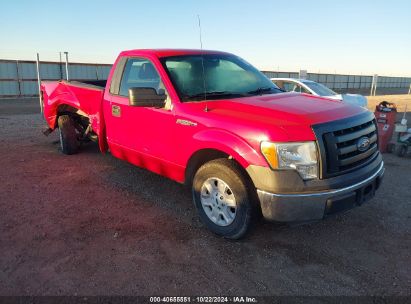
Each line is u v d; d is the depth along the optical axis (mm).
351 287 3074
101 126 5645
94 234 3959
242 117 3553
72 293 2959
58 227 4117
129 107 4844
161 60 4566
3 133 9898
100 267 3328
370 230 4109
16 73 27172
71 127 7148
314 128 3277
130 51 5129
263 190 3307
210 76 4617
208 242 3812
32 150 7734
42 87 7605
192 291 3008
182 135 4059
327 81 51312
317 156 3258
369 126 3842
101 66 31891
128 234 3967
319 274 3262
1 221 4250
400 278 3203
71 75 30109
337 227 4172
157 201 4918
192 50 5039
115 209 4641
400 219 4398
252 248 3697
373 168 3754
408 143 7504
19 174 6035
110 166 6484
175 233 4004
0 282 3096
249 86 4746
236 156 3455
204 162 4176
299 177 3240
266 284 3111
